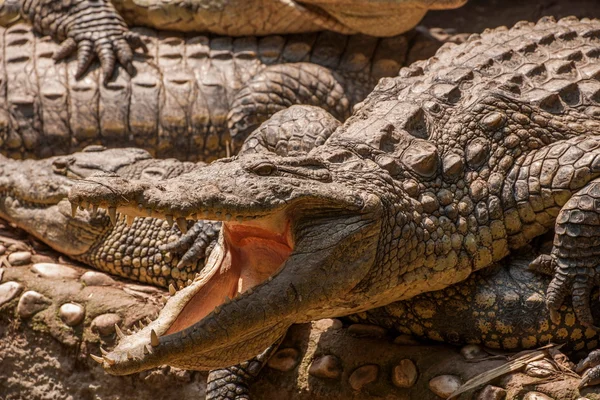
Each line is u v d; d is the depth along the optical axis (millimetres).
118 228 15281
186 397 13961
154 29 21750
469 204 12820
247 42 21312
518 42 15320
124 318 14320
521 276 12977
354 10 19828
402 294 12633
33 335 14641
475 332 12883
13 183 16312
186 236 14758
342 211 11547
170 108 20312
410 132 13219
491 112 13445
